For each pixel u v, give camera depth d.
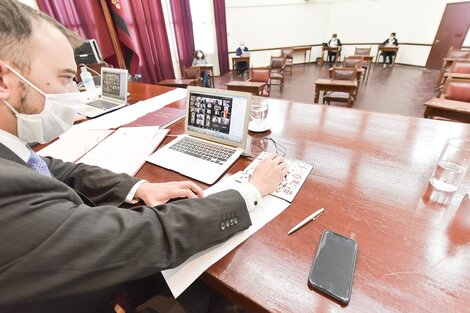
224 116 0.90
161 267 0.42
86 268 0.36
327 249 0.50
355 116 1.20
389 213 0.59
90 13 3.16
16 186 0.34
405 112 3.72
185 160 0.86
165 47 4.52
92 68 2.11
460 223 0.55
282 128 1.10
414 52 7.42
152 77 4.34
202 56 5.16
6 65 0.42
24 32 0.42
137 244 0.40
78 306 0.49
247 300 0.43
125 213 0.43
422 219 0.56
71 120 0.62
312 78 6.40
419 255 0.48
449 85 2.22
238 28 6.94
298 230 0.55
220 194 0.56
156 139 1.03
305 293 0.42
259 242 0.53
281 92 5.09
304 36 8.27
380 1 7.54
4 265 0.32
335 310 0.40
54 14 2.91
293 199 0.65
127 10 3.68
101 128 1.20
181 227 0.46
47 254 0.33
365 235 0.53
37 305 0.41
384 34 7.88
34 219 0.34
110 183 0.69
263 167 0.71
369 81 5.87
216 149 0.90
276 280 0.45
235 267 0.48
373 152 0.86
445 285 0.42
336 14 8.26
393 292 0.42
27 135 0.54
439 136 0.95
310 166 0.79
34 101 0.49
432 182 0.68
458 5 6.11
